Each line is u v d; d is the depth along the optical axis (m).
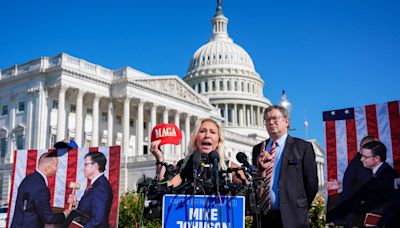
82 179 12.62
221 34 164.62
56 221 12.35
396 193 12.23
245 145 117.81
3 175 70.38
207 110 100.38
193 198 6.99
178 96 90.38
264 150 8.08
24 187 12.55
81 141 74.12
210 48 156.38
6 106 77.88
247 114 147.00
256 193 7.33
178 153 88.62
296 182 7.75
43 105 72.75
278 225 7.76
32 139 72.06
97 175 12.59
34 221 12.36
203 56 155.75
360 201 12.58
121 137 85.19
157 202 7.49
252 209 6.95
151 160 68.00
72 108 78.62
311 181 7.78
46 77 73.88
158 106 86.38
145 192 7.43
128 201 17.23
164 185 7.45
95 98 77.25
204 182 7.02
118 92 79.44
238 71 151.12
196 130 8.16
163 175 8.80
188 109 93.94
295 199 7.63
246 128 142.50
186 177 7.86
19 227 12.37
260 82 157.38
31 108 73.25
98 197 12.41
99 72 78.50
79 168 12.70
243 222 6.78
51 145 73.00
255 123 148.75
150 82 83.81
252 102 147.12
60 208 12.46
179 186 7.26
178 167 8.30
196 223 6.90
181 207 7.00
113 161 12.64
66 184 12.62
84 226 12.28
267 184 7.94
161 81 87.06
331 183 13.12
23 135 73.19
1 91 78.88
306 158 7.89
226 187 6.97
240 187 7.02
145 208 7.59
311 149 8.00
